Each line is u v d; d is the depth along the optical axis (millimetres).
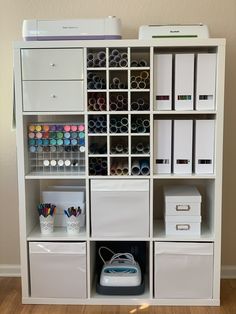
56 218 2525
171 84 2273
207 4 2584
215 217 2312
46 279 2389
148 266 2625
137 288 2387
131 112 2262
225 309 2328
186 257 2338
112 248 2652
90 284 2398
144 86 2268
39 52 2256
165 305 2373
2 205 2787
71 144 2355
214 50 2336
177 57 2250
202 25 2289
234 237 2750
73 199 2504
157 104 2287
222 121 2256
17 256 2822
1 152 2750
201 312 2295
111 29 2254
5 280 2752
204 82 2258
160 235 2381
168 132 2309
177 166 2336
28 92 2281
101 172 2346
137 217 2326
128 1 2604
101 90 2260
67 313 2297
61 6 2625
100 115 2367
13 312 2318
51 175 2336
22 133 2303
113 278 2393
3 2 2629
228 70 2625
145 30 2262
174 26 2264
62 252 2361
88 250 2355
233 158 2693
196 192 2449
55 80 2270
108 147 2295
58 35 2273
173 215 2375
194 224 2373
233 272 2762
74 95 2273
